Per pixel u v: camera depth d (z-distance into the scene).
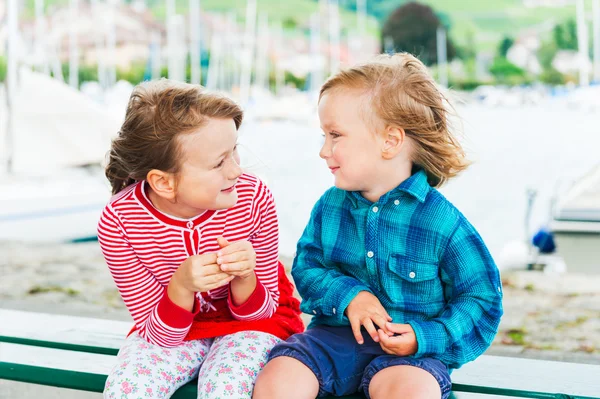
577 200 4.52
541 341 3.13
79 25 31.22
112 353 1.58
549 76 45.88
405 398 1.18
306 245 1.48
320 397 1.35
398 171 1.38
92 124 9.93
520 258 5.62
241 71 37.75
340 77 1.36
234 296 1.39
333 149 1.37
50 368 1.50
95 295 3.90
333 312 1.37
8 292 3.95
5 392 1.93
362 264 1.41
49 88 9.87
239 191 1.42
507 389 1.35
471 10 47.12
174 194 1.32
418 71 1.38
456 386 1.38
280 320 1.49
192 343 1.45
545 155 16.02
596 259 4.50
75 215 7.18
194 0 33.53
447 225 1.34
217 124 1.27
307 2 43.66
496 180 12.64
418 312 1.38
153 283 1.43
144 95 1.31
